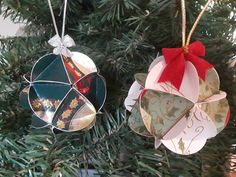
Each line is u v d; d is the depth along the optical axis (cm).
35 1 28
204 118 24
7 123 27
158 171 24
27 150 26
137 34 26
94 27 28
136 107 24
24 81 27
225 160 28
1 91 27
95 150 26
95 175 26
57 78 25
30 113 28
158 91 23
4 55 28
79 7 30
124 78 27
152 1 25
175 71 23
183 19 24
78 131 26
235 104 28
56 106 25
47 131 26
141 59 27
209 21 28
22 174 25
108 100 27
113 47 27
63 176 24
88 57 25
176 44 27
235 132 28
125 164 25
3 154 26
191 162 25
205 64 23
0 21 45
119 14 27
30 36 31
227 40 28
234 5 30
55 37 25
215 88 24
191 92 23
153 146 26
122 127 26
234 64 28
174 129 23
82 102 25
